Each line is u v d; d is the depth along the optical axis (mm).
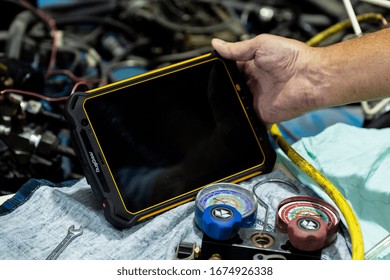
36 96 1157
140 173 962
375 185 1035
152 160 974
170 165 987
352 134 1126
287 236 901
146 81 972
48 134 1110
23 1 1517
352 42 1021
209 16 1577
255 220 956
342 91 1014
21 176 1144
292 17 1588
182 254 894
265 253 879
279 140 1076
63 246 916
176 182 987
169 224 949
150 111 977
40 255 905
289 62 1041
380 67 968
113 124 946
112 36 1611
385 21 1261
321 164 1069
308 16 1631
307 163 1023
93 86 1345
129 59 1535
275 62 1042
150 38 1568
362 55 985
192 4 1588
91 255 906
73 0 1819
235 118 1037
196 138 1010
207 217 882
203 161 1012
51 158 1142
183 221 961
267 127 1120
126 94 958
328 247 922
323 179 992
